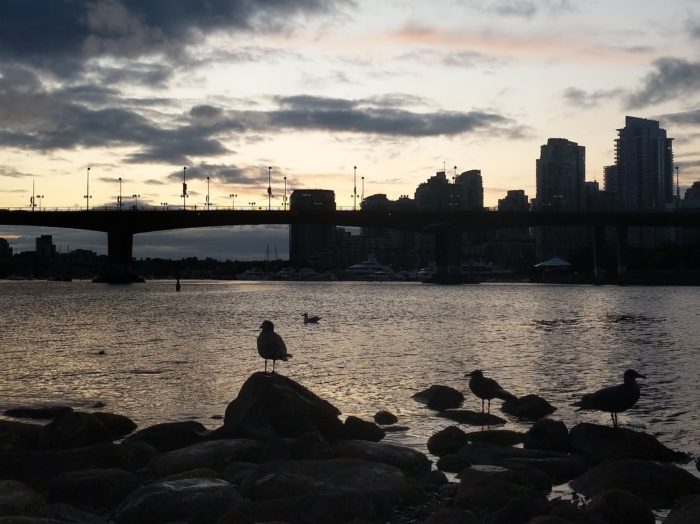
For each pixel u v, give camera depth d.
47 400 22.50
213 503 11.16
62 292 139.88
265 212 189.62
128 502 11.30
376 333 46.66
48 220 192.38
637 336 45.16
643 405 21.61
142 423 19.42
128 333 46.56
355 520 10.36
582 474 13.79
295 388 17.64
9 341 41.06
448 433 16.41
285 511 10.57
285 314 68.38
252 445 14.48
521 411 20.28
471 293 135.25
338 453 14.21
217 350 35.94
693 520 10.08
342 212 192.12
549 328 51.62
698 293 132.88
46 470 13.34
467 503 11.70
